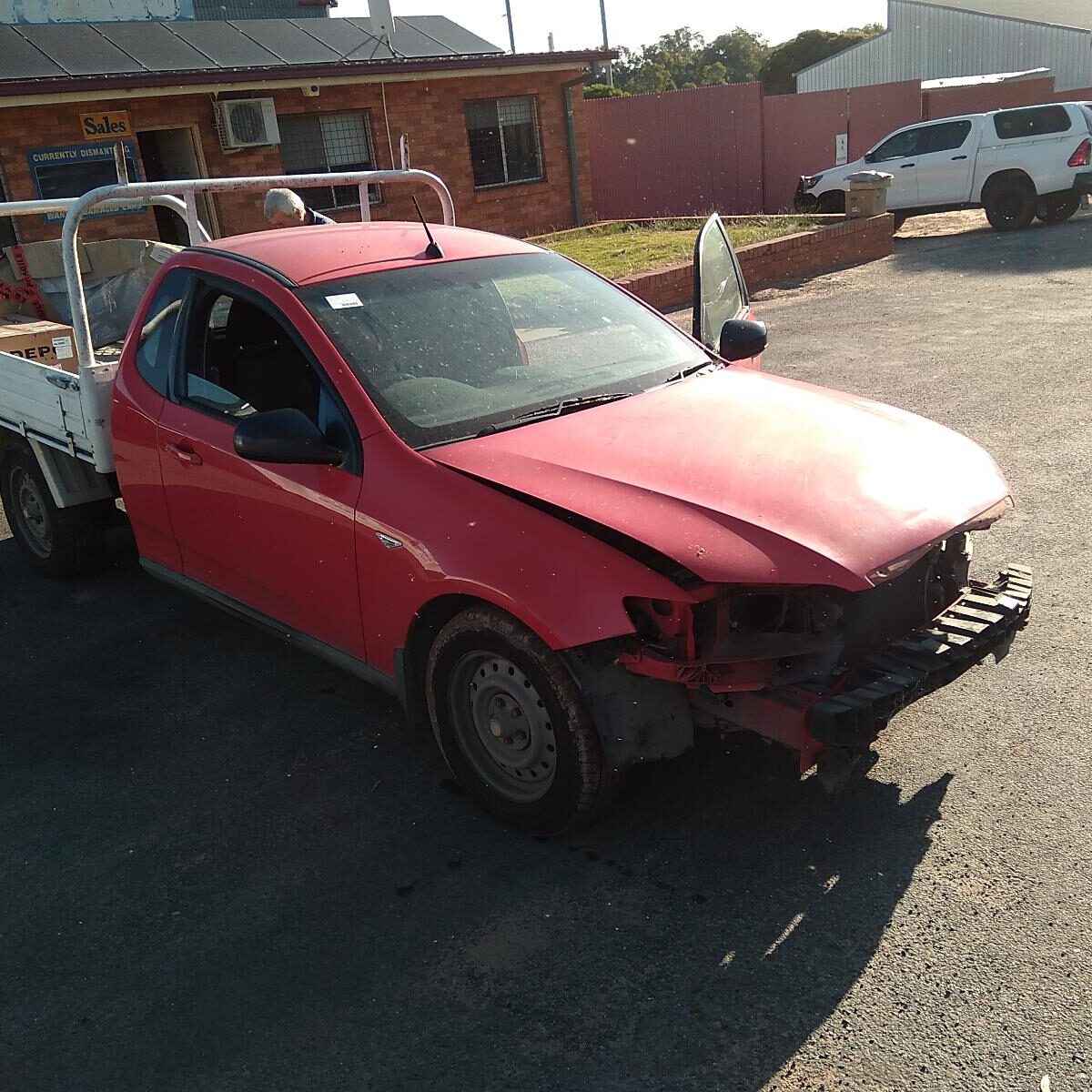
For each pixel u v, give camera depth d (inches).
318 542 146.9
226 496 162.2
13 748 165.0
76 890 129.8
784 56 2149.4
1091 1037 98.1
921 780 139.2
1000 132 685.9
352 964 114.3
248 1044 104.5
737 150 909.2
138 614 214.4
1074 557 200.4
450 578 127.1
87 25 637.3
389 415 141.6
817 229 580.7
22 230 565.0
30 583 236.2
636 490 124.2
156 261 265.4
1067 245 600.1
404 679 142.9
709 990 107.0
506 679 129.3
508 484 128.1
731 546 115.6
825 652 120.0
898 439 140.7
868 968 108.3
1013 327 401.1
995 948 109.4
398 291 161.3
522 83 754.2
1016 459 256.5
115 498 226.7
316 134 670.5
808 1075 96.5
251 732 165.5
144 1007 110.0
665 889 122.4
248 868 131.9
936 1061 96.8
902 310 452.1
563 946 114.7
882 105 885.8
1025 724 149.5
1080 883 117.9
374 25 688.4
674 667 116.0
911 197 728.3
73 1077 101.7
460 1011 106.9
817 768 119.2
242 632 202.7
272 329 171.6
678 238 646.5
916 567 127.3
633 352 167.9
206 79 596.4
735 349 177.9
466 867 129.2
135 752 161.8
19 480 232.4
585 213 816.9
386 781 149.4
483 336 159.2
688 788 141.2
